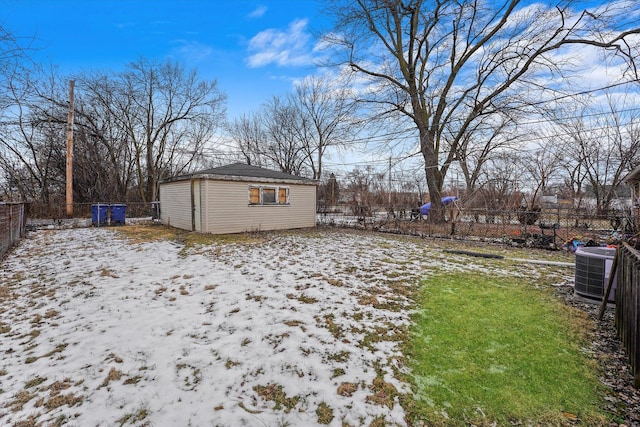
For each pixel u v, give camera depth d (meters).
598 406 2.26
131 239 9.80
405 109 16.34
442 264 6.73
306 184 14.17
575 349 3.08
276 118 27.72
